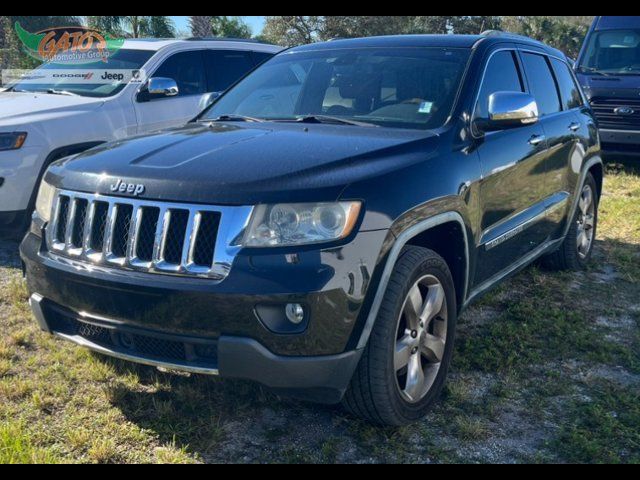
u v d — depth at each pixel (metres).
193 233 2.90
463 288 3.73
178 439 3.18
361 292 2.92
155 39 7.82
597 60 11.09
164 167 3.13
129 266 3.03
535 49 5.13
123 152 3.43
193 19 18.44
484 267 4.02
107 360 3.91
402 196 3.13
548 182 4.85
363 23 36.47
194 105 7.41
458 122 3.77
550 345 4.30
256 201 2.86
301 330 2.82
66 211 3.33
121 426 3.27
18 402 3.48
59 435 3.20
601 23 11.42
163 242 2.96
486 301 5.08
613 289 5.45
